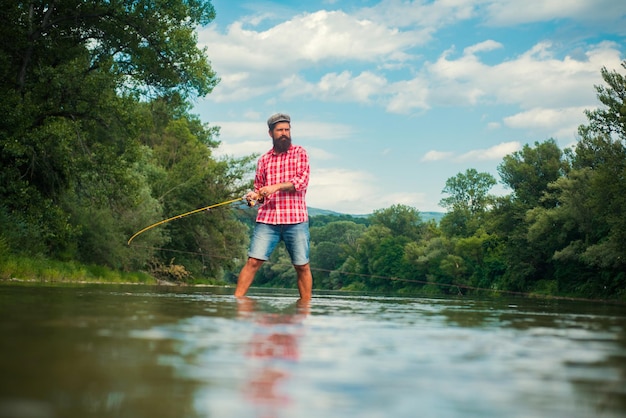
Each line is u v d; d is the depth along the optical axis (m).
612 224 36.28
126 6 19.20
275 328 2.13
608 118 34.66
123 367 1.17
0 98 15.17
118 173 17.59
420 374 1.25
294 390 1.04
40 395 0.90
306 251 6.38
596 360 1.53
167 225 37.41
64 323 1.99
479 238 68.19
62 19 17.98
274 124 6.34
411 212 107.56
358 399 0.99
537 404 0.98
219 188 40.34
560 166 55.19
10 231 15.46
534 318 3.40
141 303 3.54
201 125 47.97
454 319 3.04
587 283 42.81
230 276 63.41
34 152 16.59
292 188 6.24
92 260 23.11
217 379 1.10
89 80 16.47
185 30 20.14
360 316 3.10
